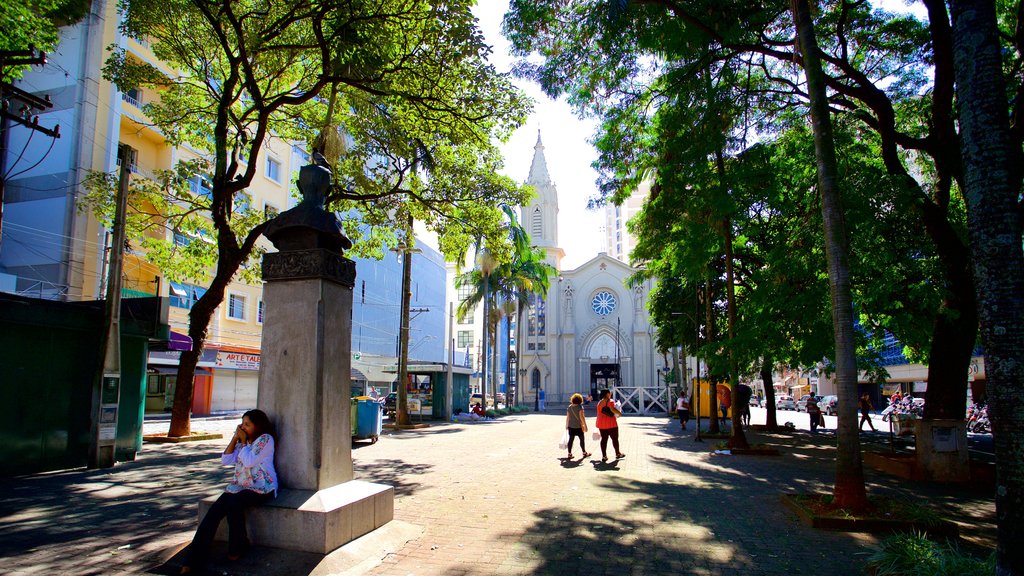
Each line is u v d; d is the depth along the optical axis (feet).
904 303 35.37
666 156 40.65
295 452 17.11
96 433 32.55
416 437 58.90
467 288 253.24
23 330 30.37
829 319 35.27
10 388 29.68
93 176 51.24
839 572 16.24
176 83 49.96
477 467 35.86
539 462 38.75
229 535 15.65
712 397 64.85
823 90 24.38
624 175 44.47
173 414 47.88
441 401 91.81
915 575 14.96
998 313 12.11
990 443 67.36
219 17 39.63
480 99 40.73
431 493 26.78
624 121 41.29
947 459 33.12
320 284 17.71
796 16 25.31
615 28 32.12
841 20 37.40
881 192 31.32
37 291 63.72
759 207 45.70
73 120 67.51
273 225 18.34
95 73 69.10
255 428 16.87
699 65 35.50
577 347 181.78
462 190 53.67
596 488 28.86
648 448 50.26
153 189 52.34
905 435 43.98
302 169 19.26
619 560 17.10
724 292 75.25
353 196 50.72
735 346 38.06
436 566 16.21
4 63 37.01
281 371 17.67
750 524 21.71
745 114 39.88
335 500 16.67
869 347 42.29
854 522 20.76
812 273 34.24
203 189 84.12
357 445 49.93
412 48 39.78
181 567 15.28
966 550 18.83
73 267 66.13
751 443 55.52
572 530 20.38
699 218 39.09
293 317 17.88
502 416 109.60
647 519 22.33
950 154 34.40
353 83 39.47
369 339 144.97
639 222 55.26
